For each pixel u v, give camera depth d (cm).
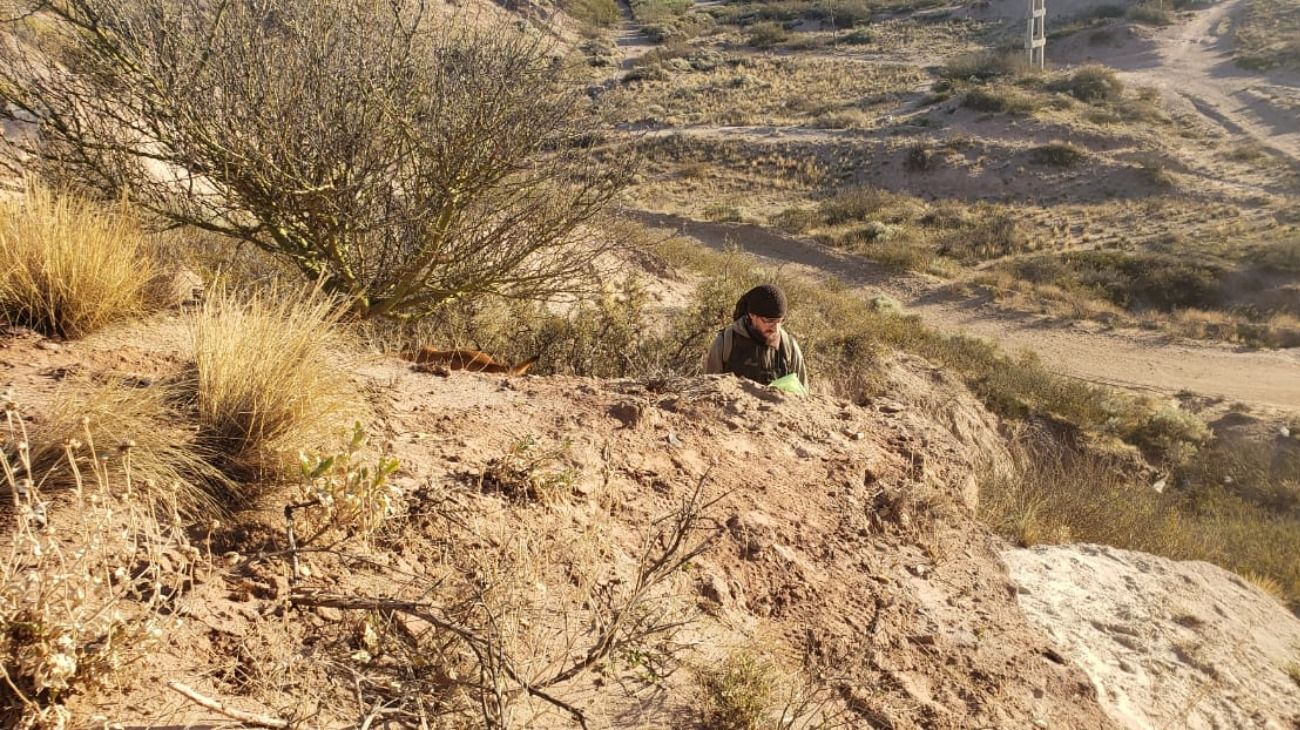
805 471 437
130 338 373
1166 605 450
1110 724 334
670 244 2062
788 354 540
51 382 308
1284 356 2945
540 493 321
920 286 3594
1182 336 3127
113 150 513
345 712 212
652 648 273
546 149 590
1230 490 2039
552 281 649
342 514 264
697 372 746
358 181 522
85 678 188
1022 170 4847
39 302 362
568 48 612
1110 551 510
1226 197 4369
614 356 740
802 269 3750
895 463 481
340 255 543
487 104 548
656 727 246
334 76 516
